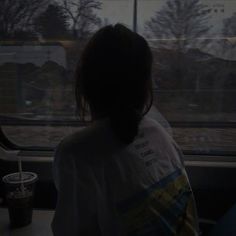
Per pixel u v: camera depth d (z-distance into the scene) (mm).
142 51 752
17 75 1709
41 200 1771
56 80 1690
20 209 1283
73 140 762
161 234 745
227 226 1229
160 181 787
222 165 1682
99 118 784
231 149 1704
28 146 1815
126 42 734
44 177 1765
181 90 1642
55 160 777
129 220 731
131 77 736
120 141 764
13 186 1303
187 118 1675
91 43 745
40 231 1270
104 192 746
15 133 1810
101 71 723
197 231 831
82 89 760
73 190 757
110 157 754
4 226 1314
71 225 774
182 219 791
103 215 748
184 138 1702
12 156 1784
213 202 1716
